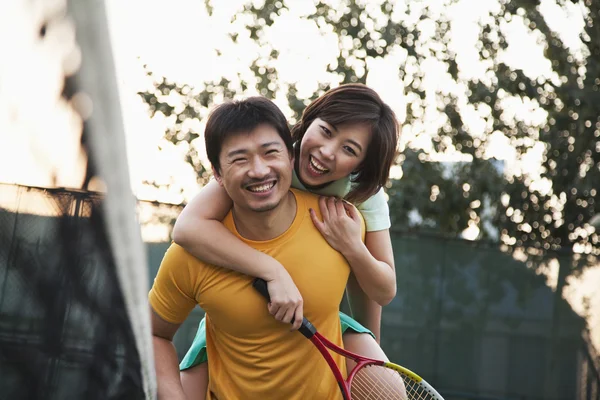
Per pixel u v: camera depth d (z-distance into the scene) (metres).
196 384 2.49
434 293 8.13
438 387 8.09
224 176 2.08
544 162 9.59
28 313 1.38
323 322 2.31
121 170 1.27
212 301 2.21
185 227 2.18
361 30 9.27
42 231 1.31
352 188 2.39
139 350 1.45
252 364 2.27
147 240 6.33
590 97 9.45
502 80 9.41
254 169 2.03
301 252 2.21
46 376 1.41
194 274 2.22
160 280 2.29
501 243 8.09
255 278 2.17
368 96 2.29
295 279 2.21
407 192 9.48
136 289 1.40
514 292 8.05
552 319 8.00
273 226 2.19
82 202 1.29
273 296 2.11
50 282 1.37
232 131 2.04
